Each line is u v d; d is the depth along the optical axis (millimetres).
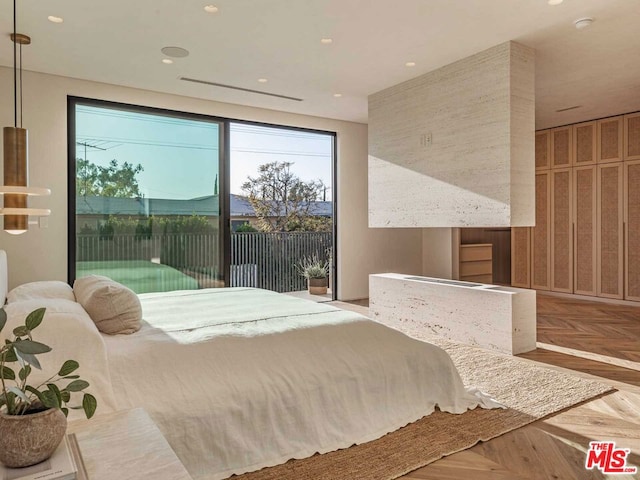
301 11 3297
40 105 4531
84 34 3666
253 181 6027
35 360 1094
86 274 4855
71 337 1723
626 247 6203
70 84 4684
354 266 6812
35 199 4504
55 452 1116
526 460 2078
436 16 3373
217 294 3514
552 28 3574
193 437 1794
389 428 2316
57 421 1083
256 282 6055
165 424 1740
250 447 1922
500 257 8344
